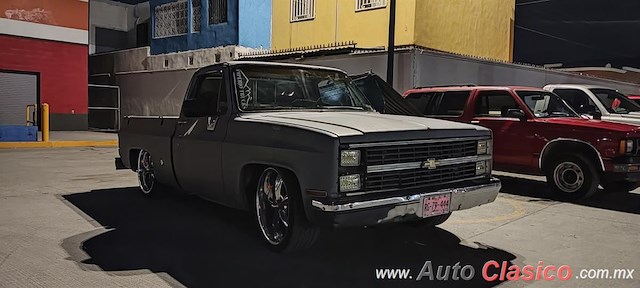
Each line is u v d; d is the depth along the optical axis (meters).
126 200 7.35
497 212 6.92
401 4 15.55
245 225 5.93
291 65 5.95
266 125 4.73
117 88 23.80
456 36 16.88
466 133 4.89
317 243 5.26
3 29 20.02
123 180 9.26
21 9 20.47
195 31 20.28
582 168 7.54
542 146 7.93
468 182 4.84
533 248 5.23
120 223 5.99
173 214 6.47
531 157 8.08
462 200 4.65
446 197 4.51
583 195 7.55
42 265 4.48
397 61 13.57
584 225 6.23
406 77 13.39
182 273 4.32
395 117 5.23
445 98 9.42
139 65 22.61
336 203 4.01
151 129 6.89
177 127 6.24
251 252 4.91
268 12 19.27
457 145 4.82
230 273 4.33
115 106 24.00
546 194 8.38
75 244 5.12
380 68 14.05
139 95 22.70
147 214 6.46
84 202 7.20
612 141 7.26
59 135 19.44
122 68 23.56
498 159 8.54
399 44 15.59
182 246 5.08
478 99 8.92
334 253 4.94
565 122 7.85
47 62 21.34
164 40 21.50
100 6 25.78
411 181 4.46
